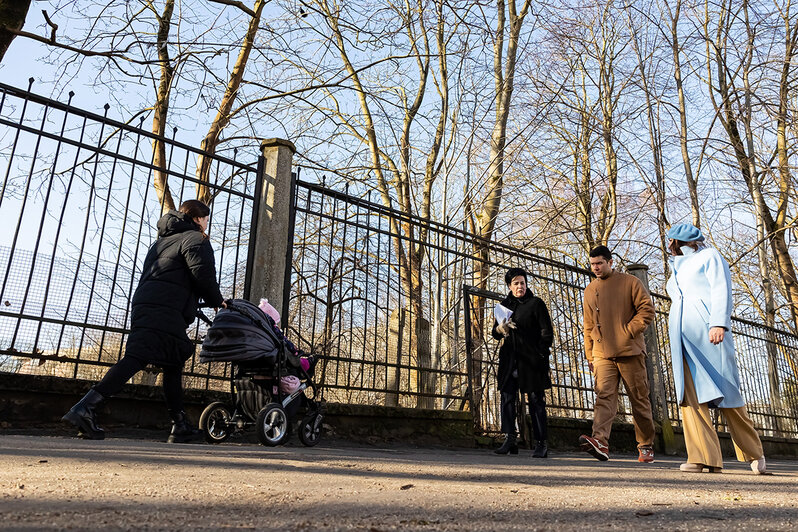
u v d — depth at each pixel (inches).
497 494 78.9
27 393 172.6
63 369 225.6
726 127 518.6
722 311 161.0
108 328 188.4
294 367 195.8
